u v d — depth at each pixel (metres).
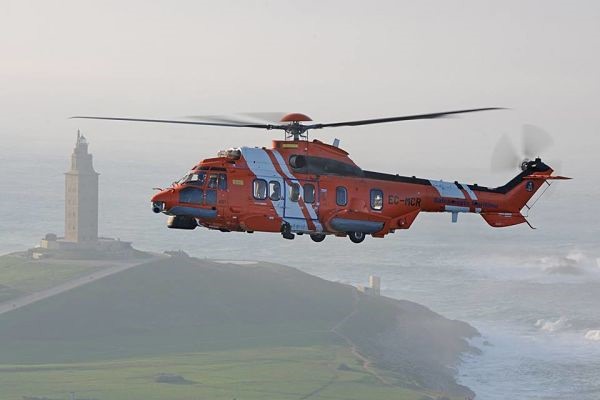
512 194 87.25
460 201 85.00
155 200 75.88
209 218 76.12
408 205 82.06
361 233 79.94
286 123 77.81
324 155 78.81
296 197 77.19
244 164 76.69
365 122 73.38
